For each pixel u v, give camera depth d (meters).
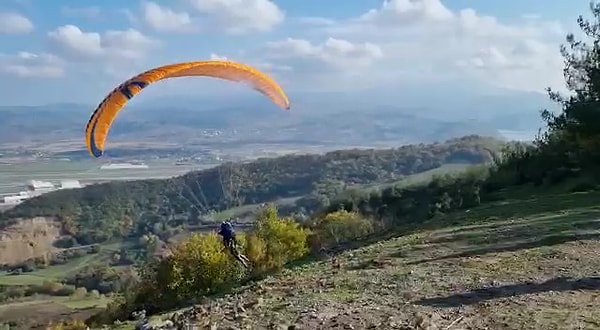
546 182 29.88
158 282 21.50
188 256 20.59
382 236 21.58
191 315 9.41
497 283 9.86
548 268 10.78
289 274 14.12
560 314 7.86
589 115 29.50
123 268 63.06
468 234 16.00
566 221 16.16
